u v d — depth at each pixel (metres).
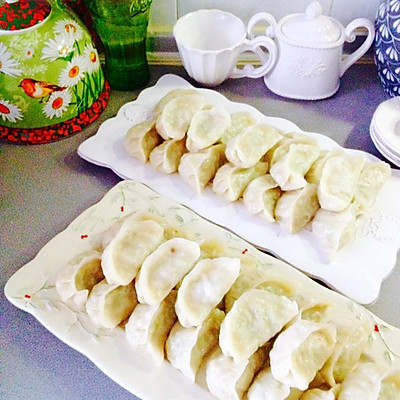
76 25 0.64
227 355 0.43
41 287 0.51
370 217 0.57
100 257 0.51
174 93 0.66
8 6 0.61
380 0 0.74
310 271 0.53
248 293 0.46
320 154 0.60
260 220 0.58
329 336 0.44
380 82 0.76
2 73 0.60
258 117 0.68
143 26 0.70
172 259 0.48
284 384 0.42
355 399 0.41
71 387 0.47
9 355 0.49
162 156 0.61
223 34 0.74
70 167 0.65
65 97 0.64
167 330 0.47
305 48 0.68
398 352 0.47
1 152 0.65
